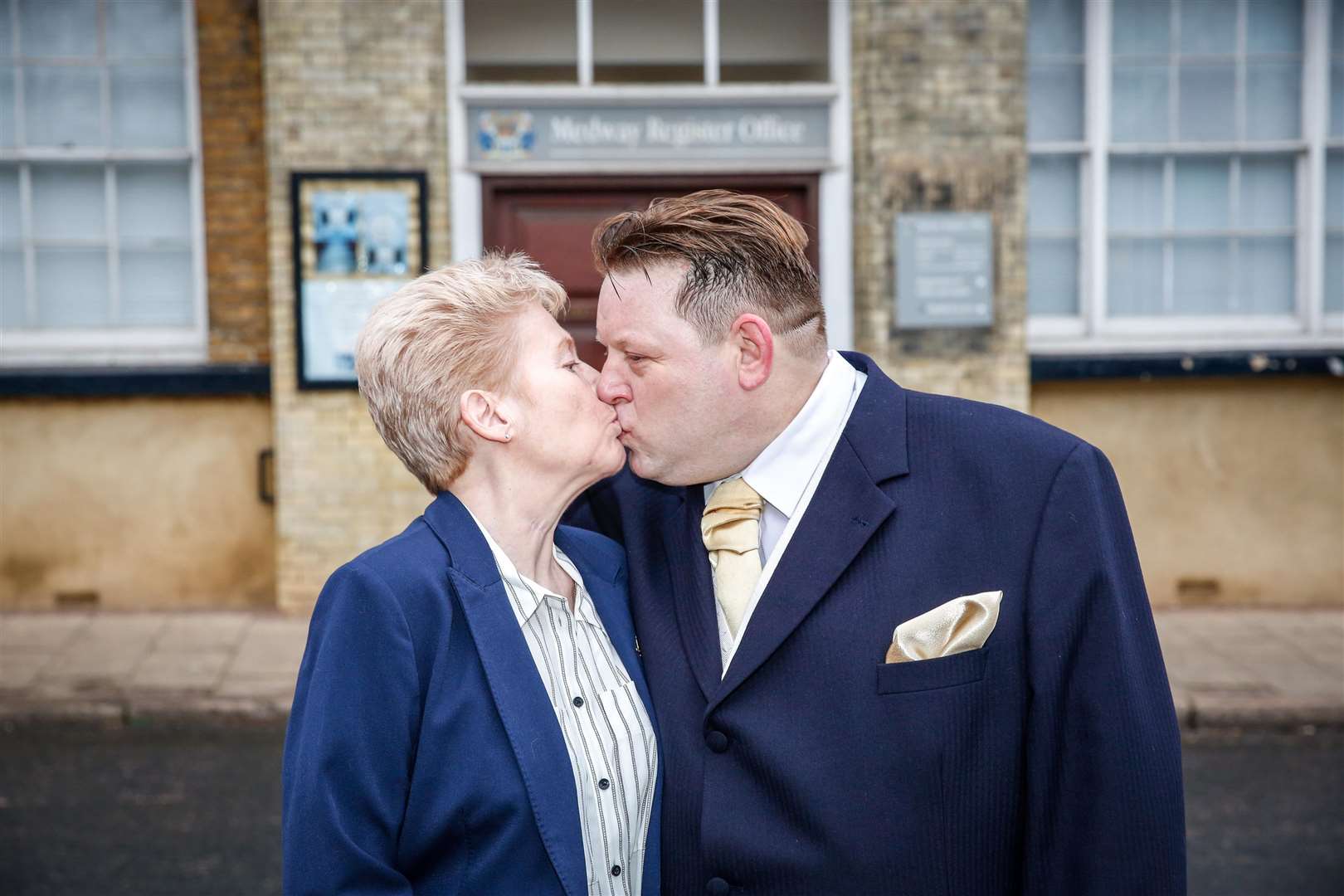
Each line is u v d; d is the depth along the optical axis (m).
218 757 5.02
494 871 1.50
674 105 6.63
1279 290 7.24
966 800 1.58
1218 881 3.89
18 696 5.48
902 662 1.57
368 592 1.51
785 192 6.77
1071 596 1.56
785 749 1.59
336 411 6.65
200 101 6.78
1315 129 7.08
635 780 1.62
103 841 4.19
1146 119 7.12
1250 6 7.05
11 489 6.88
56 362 6.90
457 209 6.64
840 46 6.65
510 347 1.61
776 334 1.64
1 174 7.01
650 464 1.71
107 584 6.95
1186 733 5.34
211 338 6.89
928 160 6.61
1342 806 4.52
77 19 6.91
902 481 1.66
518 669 1.55
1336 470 7.05
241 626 6.58
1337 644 6.30
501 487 1.64
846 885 1.57
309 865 1.44
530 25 6.70
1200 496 7.06
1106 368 6.83
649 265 1.64
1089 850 1.55
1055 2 7.03
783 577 1.63
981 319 6.67
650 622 1.73
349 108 6.52
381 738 1.48
